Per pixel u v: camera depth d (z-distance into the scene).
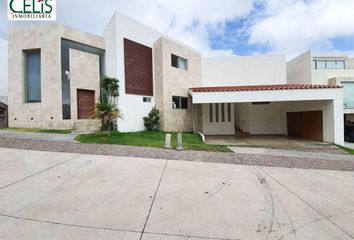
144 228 2.96
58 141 8.70
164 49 14.30
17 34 12.39
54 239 2.66
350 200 4.08
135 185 4.60
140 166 6.04
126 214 3.34
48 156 6.71
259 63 18.27
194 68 17.00
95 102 13.52
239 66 18.28
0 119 14.36
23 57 12.47
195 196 4.11
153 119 13.91
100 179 4.90
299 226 3.11
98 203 3.70
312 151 10.08
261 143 12.12
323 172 6.10
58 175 5.09
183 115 15.60
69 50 12.45
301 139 13.87
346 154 9.44
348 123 16.56
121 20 13.05
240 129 18.69
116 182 4.73
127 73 13.28
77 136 9.92
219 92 11.74
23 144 8.08
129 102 13.37
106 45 14.10
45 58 12.02
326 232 2.96
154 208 3.57
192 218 3.27
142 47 14.41
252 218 3.31
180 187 4.56
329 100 11.91
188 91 16.02
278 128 17.14
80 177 5.00
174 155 7.48
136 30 14.03
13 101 12.49
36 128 12.09
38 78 12.49
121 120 12.84
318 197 4.20
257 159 7.45
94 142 8.83
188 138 12.12
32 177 4.91
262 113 17.27
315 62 20.28
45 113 12.01
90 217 3.22
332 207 3.76
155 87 14.97
